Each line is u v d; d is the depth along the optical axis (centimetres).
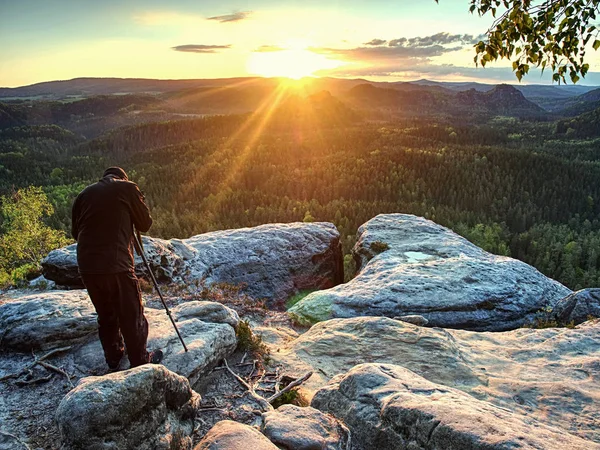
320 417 473
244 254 1512
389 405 442
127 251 515
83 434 356
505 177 14338
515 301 1114
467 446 356
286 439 425
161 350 578
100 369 582
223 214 11400
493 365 701
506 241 8888
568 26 443
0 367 593
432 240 1546
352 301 1059
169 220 10381
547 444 353
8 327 636
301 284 1572
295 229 1700
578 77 459
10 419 486
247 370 652
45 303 693
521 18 470
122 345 568
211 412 531
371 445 444
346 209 10531
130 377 396
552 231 9869
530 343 800
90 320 656
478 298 1084
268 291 1493
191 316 718
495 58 514
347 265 4638
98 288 502
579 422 517
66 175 18412
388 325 807
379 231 1652
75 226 520
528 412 545
